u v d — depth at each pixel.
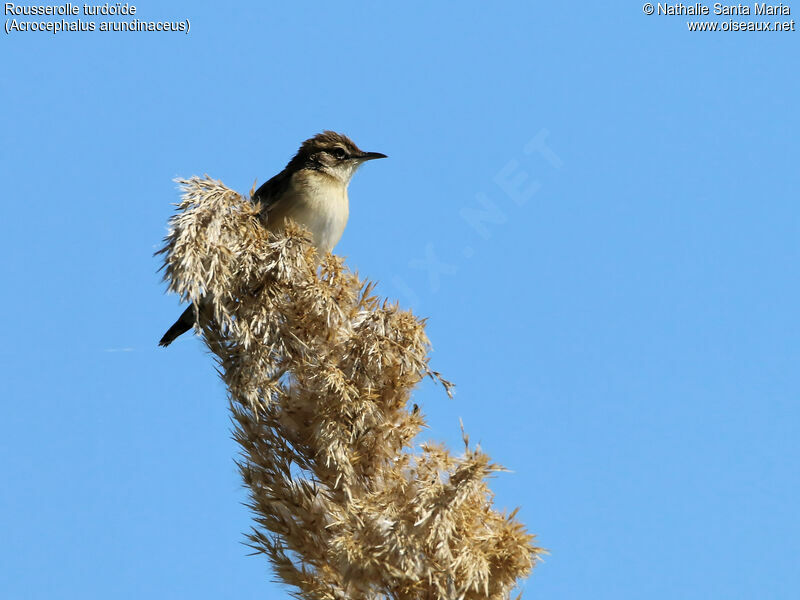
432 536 7.73
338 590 8.30
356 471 8.80
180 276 8.86
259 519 8.77
